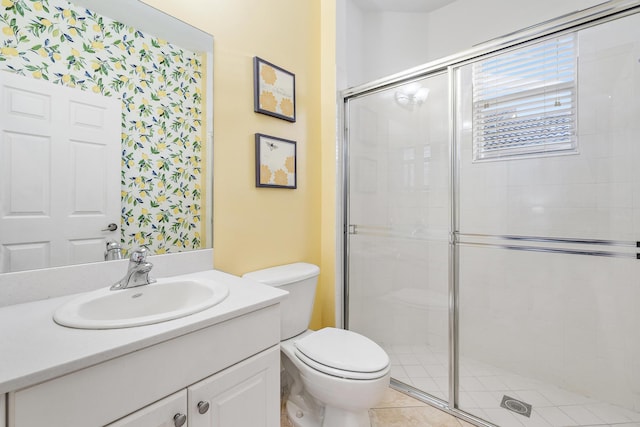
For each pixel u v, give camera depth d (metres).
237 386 0.88
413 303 1.95
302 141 1.86
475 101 1.84
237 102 1.48
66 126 0.98
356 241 2.05
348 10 2.07
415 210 1.94
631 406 1.48
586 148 1.55
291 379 1.51
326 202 2.00
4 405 0.51
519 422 1.43
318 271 1.62
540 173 1.67
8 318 0.77
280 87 1.68
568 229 1.60
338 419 1.21
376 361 1.17
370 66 2.22
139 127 1.16
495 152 1.79
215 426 0.82
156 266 1.19
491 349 1.84
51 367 0.54
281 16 1.71
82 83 1.02
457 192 1.74
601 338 1.55
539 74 1.66
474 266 1.88
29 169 0.91
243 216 1.51
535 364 1.72
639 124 1.42
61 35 0.97
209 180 1.37
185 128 1.29
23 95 0.90
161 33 1.21
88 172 1.03
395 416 1.50
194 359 0.77
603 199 1.52
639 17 1.40
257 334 0.94
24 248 0.91
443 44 2.16
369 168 2.02
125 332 0.69
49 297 0.94
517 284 1.77
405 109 1.93
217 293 0.96
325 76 2.00
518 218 1.73
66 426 0.57
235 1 1.47
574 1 1.71
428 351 1.90
